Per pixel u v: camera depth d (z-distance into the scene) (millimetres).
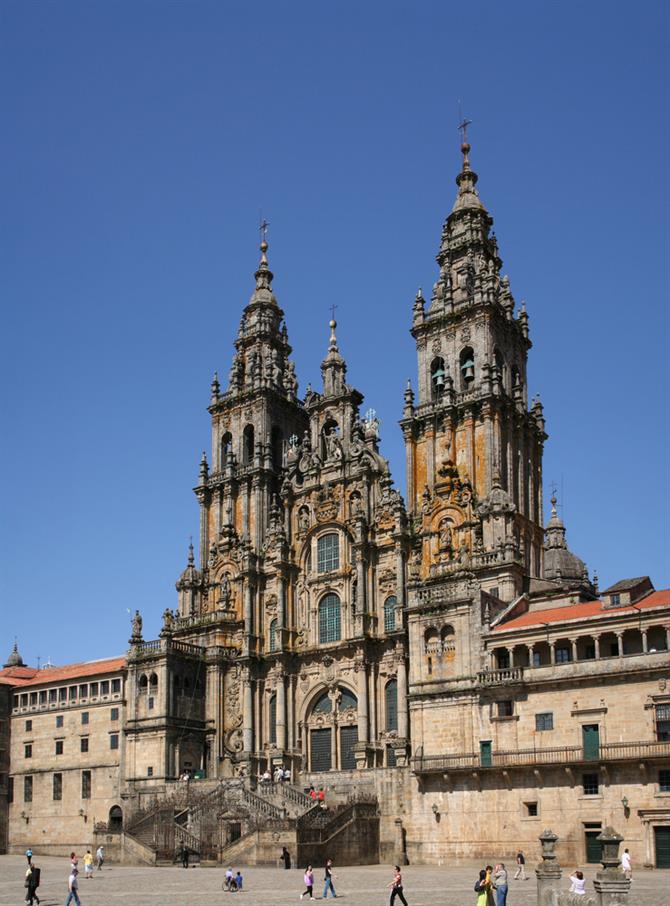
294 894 54906
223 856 78250
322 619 102250
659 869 66625
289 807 83500
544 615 79312
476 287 100438
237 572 107688
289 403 116438
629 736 70000
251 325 119812
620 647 71938
